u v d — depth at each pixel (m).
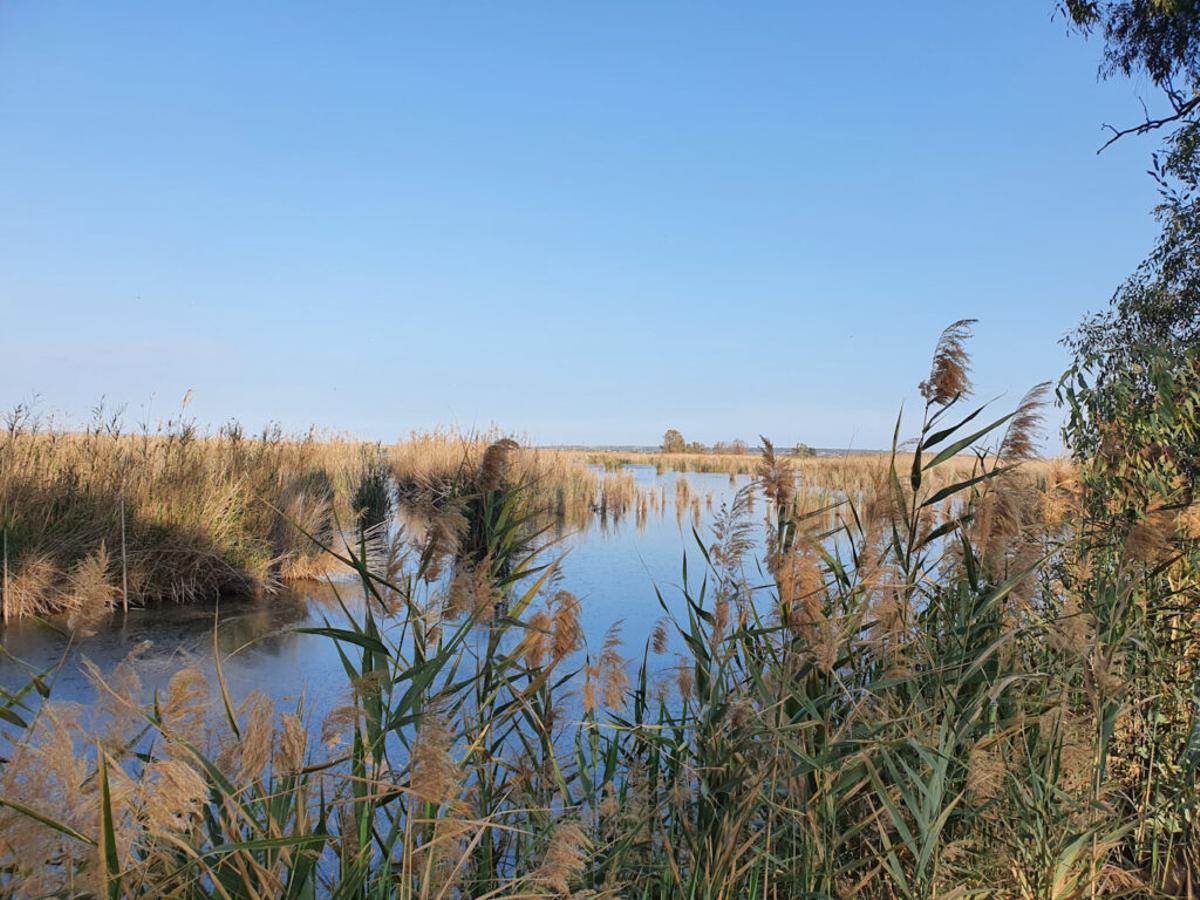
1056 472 5.52
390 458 23.20
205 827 2.47
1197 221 8.02
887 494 3.72
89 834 1.95
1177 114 9.09
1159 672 4.09
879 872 3.23
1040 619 3.80
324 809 2.52
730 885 2.87
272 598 10.57
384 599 3.04
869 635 3.71
